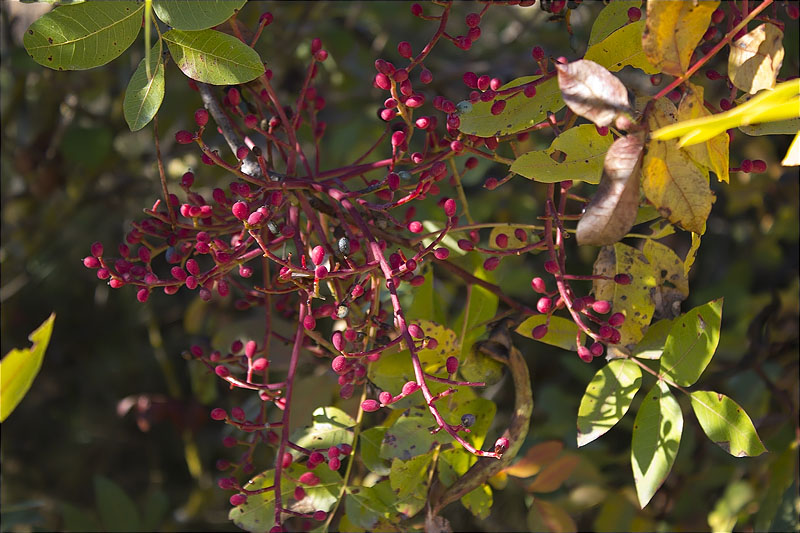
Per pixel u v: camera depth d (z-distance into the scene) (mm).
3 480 1827
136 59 1514
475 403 1032
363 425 1057
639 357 998
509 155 1419
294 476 1009
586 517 1304
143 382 1905
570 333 1015
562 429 1319
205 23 957
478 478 1019
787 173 1436
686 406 1264
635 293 1004
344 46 1566
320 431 1020
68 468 1910
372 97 1642
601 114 913
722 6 1119
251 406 1197
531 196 1601
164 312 1858
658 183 927
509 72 1450
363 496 1012
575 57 1041
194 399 1462
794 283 1367
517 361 1033
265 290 990
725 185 1578
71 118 1559
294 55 1570
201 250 981
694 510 1266
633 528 1219
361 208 1044
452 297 1401
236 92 1035
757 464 1260
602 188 911
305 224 1083
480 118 987
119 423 1921
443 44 1735
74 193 1644
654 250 1011
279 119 1057
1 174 1592
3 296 1703
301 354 1110
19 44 1544
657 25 922
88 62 971
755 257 1546
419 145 1493
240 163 997
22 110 1567
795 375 1222
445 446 1022
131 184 1721
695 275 1682
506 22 1842
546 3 1026
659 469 973
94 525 1240
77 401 1930
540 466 1089
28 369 910
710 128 896
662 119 923
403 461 1005
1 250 1655
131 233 1022
